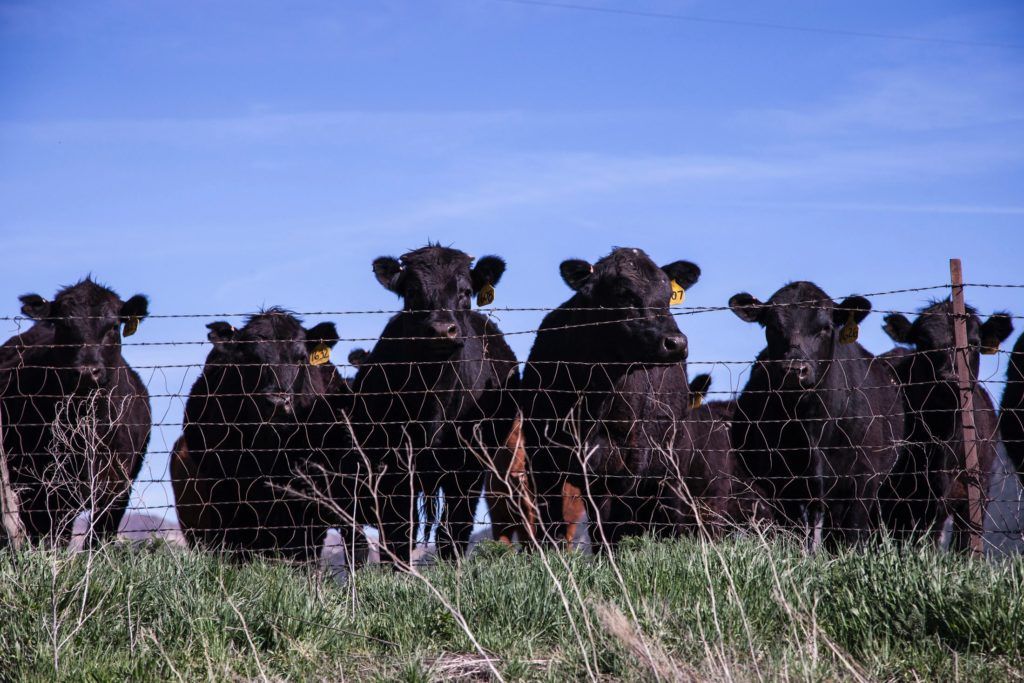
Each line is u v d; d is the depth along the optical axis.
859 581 6.34
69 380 10.91
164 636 5.99
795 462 11.12
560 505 11.03
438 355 10.66
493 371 11.64
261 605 6.32
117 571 6.68
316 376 12.60
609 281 11.02
